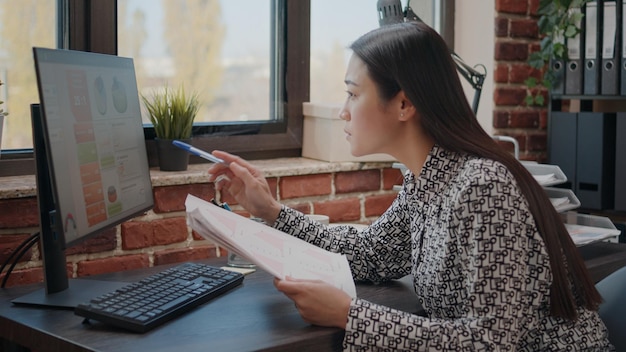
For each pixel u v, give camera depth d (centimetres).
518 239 138
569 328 149
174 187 219
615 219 296
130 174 172
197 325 141
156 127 226
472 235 139
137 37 232
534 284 142
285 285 139
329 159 254
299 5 265
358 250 177
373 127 155
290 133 266
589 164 291
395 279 180
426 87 149
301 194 246
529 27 304
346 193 257
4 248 191
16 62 212
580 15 284
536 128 311
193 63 245
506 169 143
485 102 302
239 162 179
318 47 273
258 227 163
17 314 148
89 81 156
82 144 150
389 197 267
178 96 226
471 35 303
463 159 149
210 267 175
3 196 188
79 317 146
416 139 156
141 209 176
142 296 148
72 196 144
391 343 136
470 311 138
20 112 214
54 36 219
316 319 139
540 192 145
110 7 224
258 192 175
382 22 231
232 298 160
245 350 128
